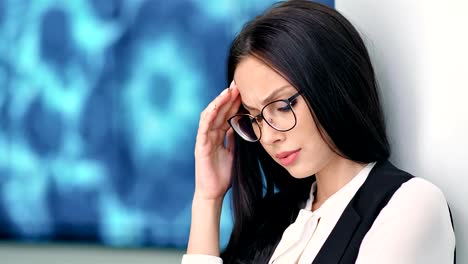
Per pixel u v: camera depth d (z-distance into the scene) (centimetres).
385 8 163
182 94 521
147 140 524
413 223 134
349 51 143
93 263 470
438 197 137
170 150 524
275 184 174
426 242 133
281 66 140
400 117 161
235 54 147
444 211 137
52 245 524
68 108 528
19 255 493
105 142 526
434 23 147
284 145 145
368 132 145
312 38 141
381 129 148
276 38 141
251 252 169
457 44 142
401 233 134
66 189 530
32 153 531
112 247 520
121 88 525
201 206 177
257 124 151
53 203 532
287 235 155
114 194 527
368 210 142
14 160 532
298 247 152
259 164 185
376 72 169
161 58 523
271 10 146
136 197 525
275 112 144
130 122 525
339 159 152
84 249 511
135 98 525
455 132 144
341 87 141
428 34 149
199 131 176
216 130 178
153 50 523
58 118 529
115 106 525
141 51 523
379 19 166
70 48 528
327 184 156
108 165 526
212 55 519
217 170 178
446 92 146
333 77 140
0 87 534
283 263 153
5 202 535
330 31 142
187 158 523
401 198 138
